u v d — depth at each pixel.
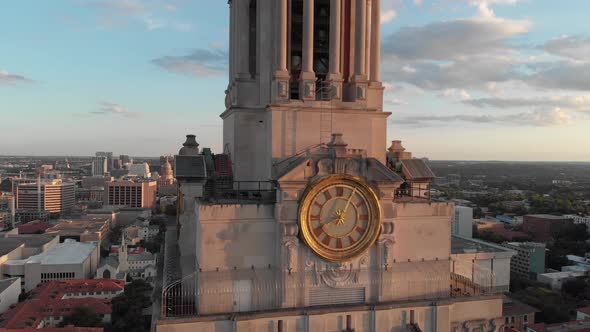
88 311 150.88
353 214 32.66
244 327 29.72
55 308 155.25
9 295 179.88
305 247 32.06
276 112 34.88
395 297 33.91
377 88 39.25
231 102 39.84
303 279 32.00
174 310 31.38
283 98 35.28
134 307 156.50
